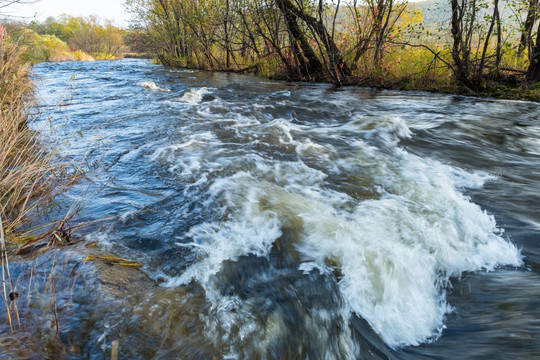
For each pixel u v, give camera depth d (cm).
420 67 1248
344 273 253
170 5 2441
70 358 160
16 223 283
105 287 204
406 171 436
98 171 412
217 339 184
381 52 1323
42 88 1112
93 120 655
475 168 495
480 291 266
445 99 1032
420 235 299
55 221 298
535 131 693
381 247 274
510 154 567
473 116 798
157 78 1496
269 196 345
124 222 299
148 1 2581
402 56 1320
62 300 191
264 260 255
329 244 272
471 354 212
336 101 961
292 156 472
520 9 1004
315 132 609
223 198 340
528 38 1046
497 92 1058
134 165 430
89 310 186
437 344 229
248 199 338
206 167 419
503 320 233
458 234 313
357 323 233
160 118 670
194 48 2334
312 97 1030
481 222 342
